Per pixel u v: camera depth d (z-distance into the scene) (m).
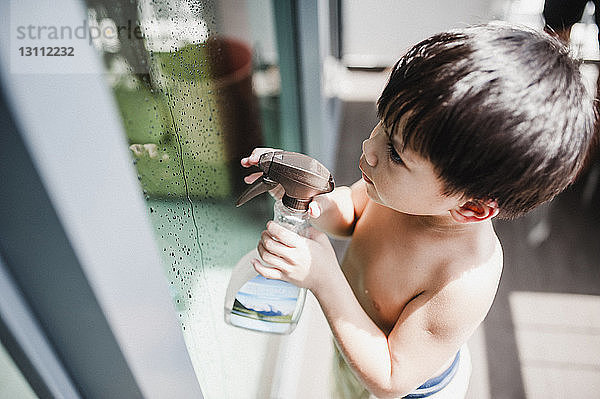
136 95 0.45
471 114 0.44
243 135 0.93
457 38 0.47
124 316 0.34
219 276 0.82
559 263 1.51
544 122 0.44
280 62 1.13
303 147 1.38
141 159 0.45
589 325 1.36
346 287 0.59
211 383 0.70
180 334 0.45
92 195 0.29
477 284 0.59
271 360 1.16
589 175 1.69
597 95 0.55
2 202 0.27
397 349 0.61
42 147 0.25
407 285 0.64
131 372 0.37
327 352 1.29
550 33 0.52
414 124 0.46
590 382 1.24
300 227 0.58
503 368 1.27
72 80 0.26
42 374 0.35
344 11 1.89
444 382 0.76
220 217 0.83
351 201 0.75
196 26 0.65
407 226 0.63
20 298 0.31
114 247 0.32
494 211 0.50
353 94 2.19
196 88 0.67
